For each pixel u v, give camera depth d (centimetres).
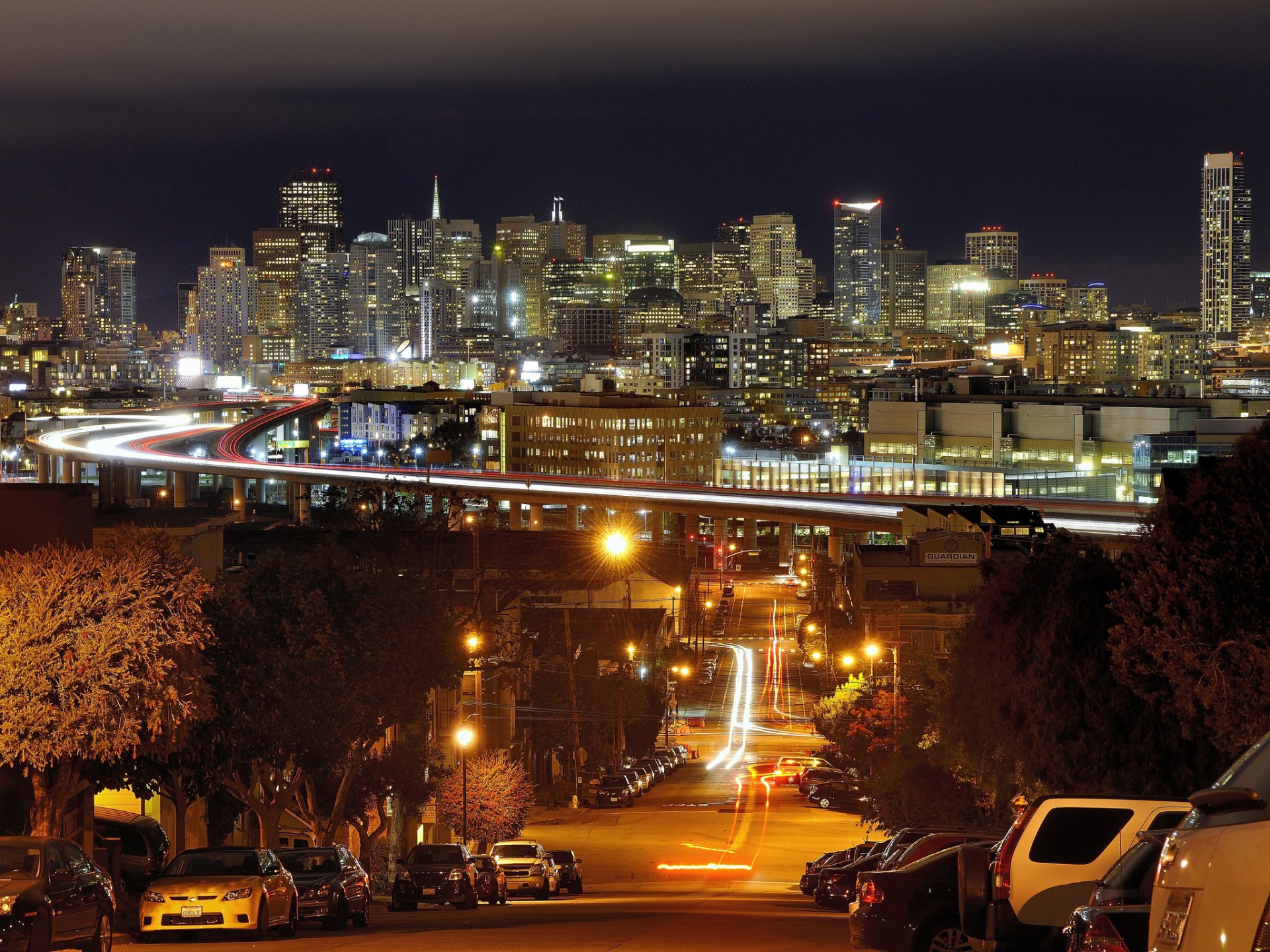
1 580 3850
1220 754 4400
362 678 5969
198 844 6856
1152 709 4516
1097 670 4647
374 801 7019
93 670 3775
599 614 13738
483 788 8806
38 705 3728
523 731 11900
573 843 9619
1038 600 5134
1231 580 3681
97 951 2828
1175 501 3897
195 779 5472
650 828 10269
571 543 14212
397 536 8038
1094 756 4591
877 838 9419
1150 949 1099
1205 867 1048
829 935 3562
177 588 4056
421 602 6344
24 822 4453
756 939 3403
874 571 12262
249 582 5981
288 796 5928
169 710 3984
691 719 16975
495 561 9956
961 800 7044
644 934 3578
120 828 5747
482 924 4234
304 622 5781
